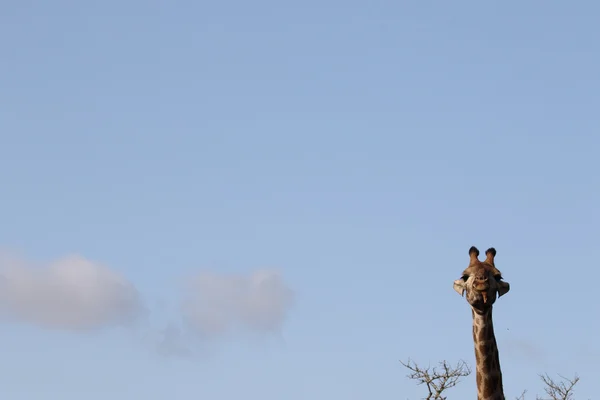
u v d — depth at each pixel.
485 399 56.25
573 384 93.75
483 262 56.84
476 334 56.88
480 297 55.50
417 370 99.62
